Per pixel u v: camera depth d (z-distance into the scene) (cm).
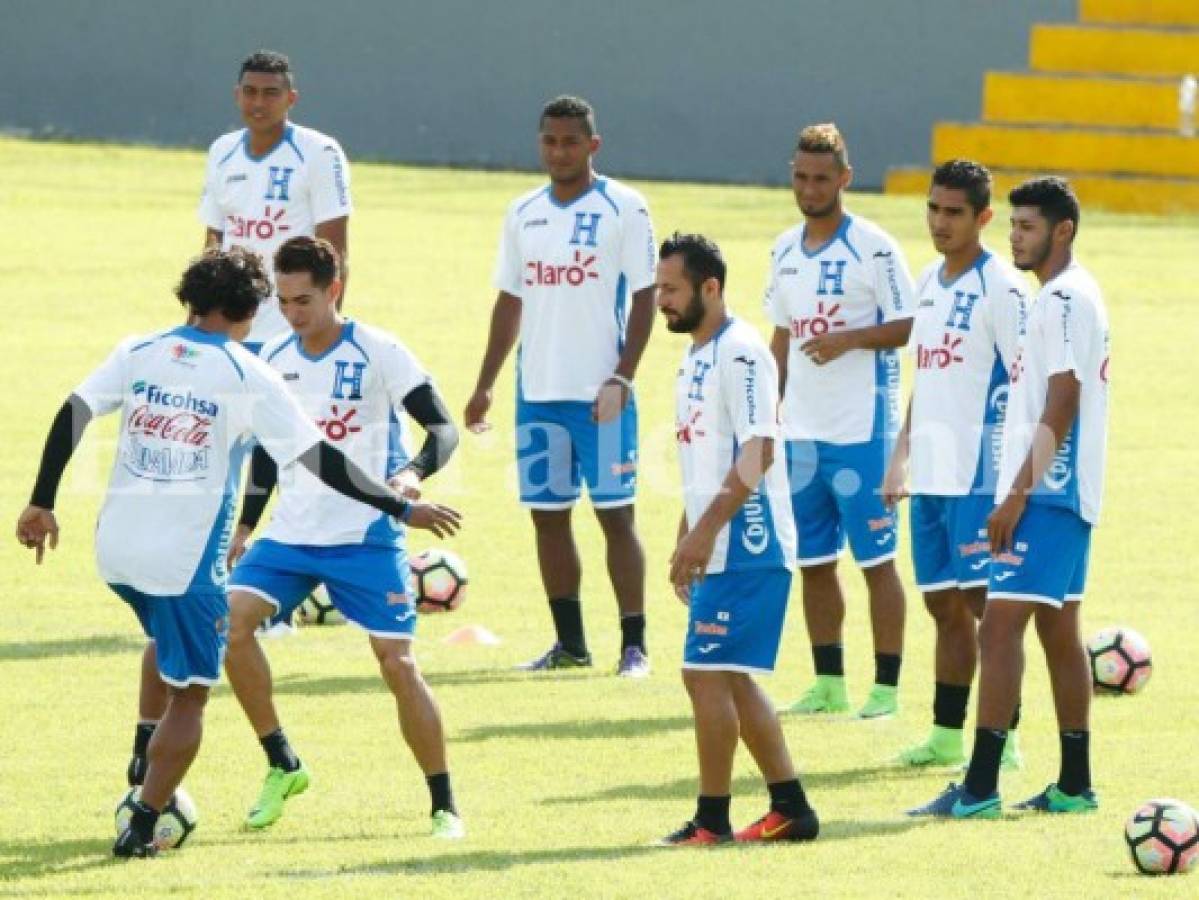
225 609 2811
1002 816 3025
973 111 12938
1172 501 5744
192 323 2834
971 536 3331
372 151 13250
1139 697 3825
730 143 13112
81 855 2767
